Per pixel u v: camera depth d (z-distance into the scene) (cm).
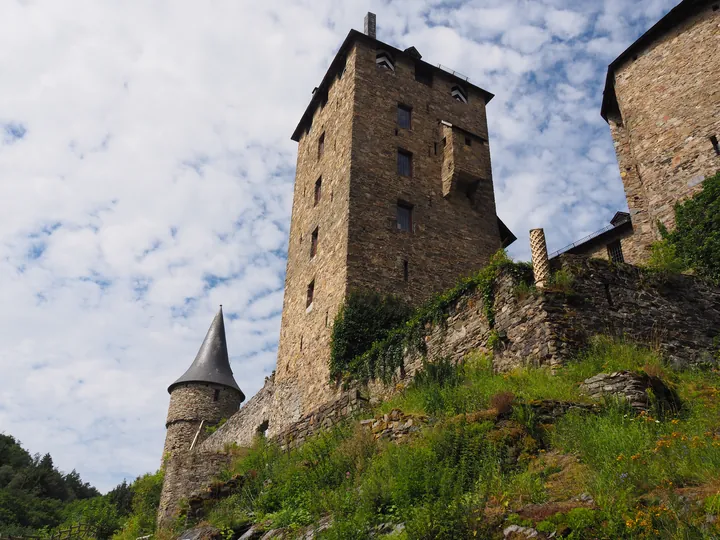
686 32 2077
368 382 1814
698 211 1762
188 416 4381
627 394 991
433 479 857
